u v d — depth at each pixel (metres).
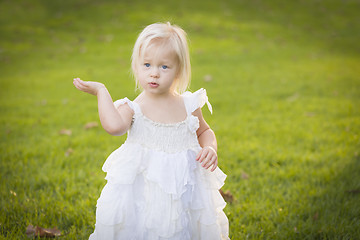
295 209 2.94
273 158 3.97
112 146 4.23
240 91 6.85
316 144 4.39
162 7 14.84
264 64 9.04
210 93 6.66
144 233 1.91
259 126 5.04
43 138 4.48
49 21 12.98
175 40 1.95
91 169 3.61
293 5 16.64
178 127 2.02
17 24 12.42
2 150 4.02
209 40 11.41
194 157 2.05
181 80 2.05
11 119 5.21
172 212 1.91
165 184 1.90
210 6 15.52
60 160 3.77
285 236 2.59
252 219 2.86
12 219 2.70
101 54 9.88
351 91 6.86
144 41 1.94
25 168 3.56
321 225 2.71
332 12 15.98
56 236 2.52
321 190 3.23
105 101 1.91
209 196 2.06
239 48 10.66
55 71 8.30
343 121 5.21
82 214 2.82
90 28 12.37
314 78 7.80
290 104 6.09
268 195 3.20
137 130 1.99
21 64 8.84
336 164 3.80
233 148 4.18
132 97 6.29
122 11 14.12
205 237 2.03
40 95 6.61
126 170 1.92
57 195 3.11
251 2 16.61
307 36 12.59
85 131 4.77
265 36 12.26
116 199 1.90
